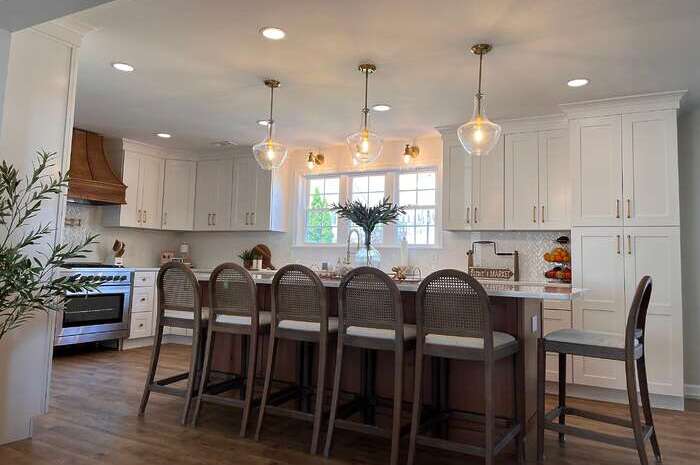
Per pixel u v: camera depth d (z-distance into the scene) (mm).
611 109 4102
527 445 2832
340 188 6031
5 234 2645
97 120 5051
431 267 5402
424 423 2684
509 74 3588
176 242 6926
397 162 5668
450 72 3580
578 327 4102
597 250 4078
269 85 3910
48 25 2828
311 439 2922
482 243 5145
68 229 5645
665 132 3916
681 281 3879
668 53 3197
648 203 3930
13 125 2678
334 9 2725
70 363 4789
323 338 2777
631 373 2467
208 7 2738
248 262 6191
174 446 2750
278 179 6199
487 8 2674
